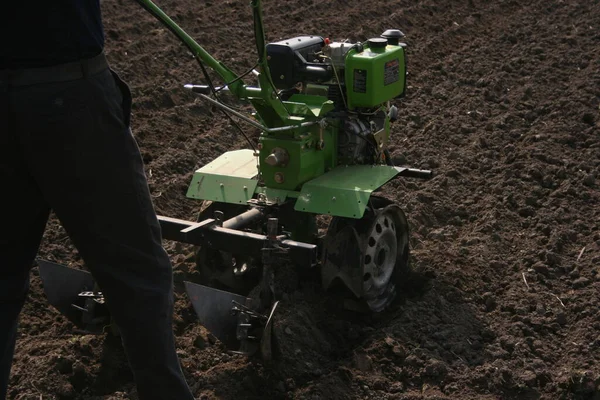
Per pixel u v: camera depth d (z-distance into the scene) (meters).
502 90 8.65
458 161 7.08
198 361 4.36
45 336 4.59
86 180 2.73
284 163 4.49
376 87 4.77
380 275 4.82
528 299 5.08
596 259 5.55
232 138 7.50
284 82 4.74
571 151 7.28
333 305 4.90
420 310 4.84
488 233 5.92
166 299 2.95
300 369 4.29
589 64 9.27
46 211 2.95
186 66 8.75
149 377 2.95
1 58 2.58
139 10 10.04
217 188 4.72
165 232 4.41
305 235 4.87
